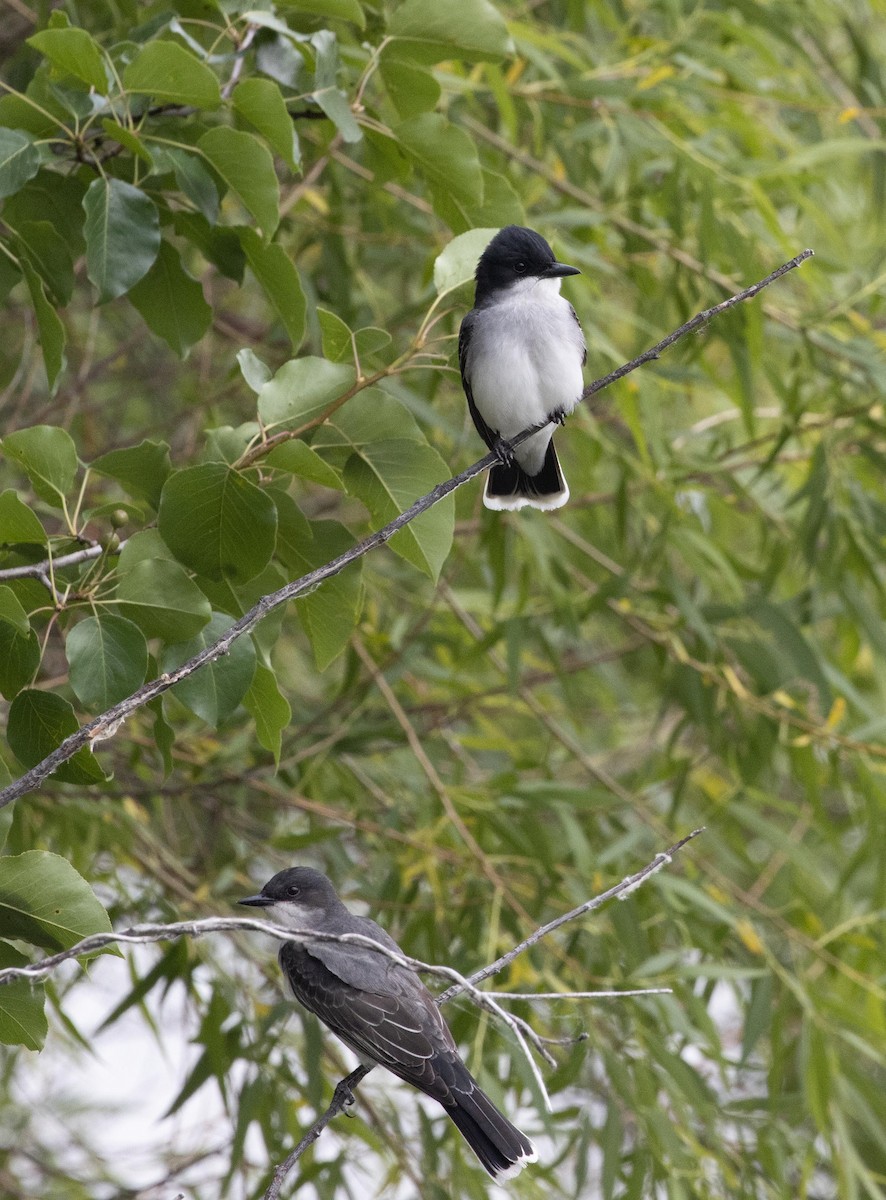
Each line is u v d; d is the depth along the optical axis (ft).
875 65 42.32
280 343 41.98
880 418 39.83
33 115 23.39
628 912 34.27
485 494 30.22
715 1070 40.55
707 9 40.78
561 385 29.19
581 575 42.63
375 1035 25.39
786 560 39.37
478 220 27.96
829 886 39.99
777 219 36.63
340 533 23.90
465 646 42.01
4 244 25.35
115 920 36.55
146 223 23.00
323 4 24.71
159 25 25.67
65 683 37.55
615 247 42.34
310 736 39.86
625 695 49.73
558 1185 33.47
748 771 38.45
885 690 41.98
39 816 37.70
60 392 46.24
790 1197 34.06
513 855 37.09
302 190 36.83
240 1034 34.91
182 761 39.24
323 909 28.07
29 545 21.97
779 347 47.62
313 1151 34.96
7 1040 20.27
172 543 22.06
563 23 41.98
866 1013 36.99
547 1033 33.68
